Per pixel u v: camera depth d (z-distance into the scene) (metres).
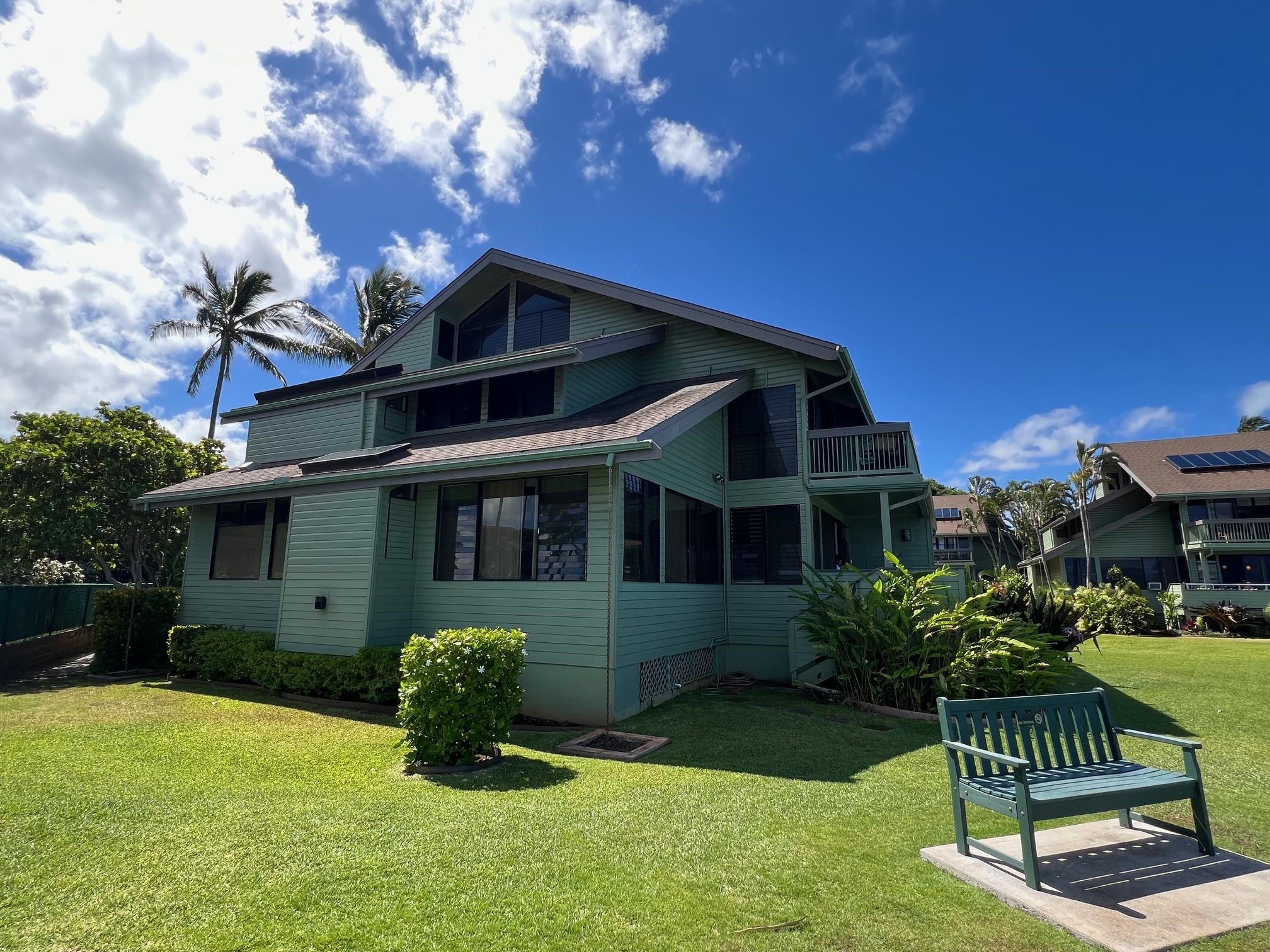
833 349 11.26
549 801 4.79
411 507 10.25
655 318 13.38
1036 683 8.27
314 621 10.08
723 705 9.11
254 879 3.37
